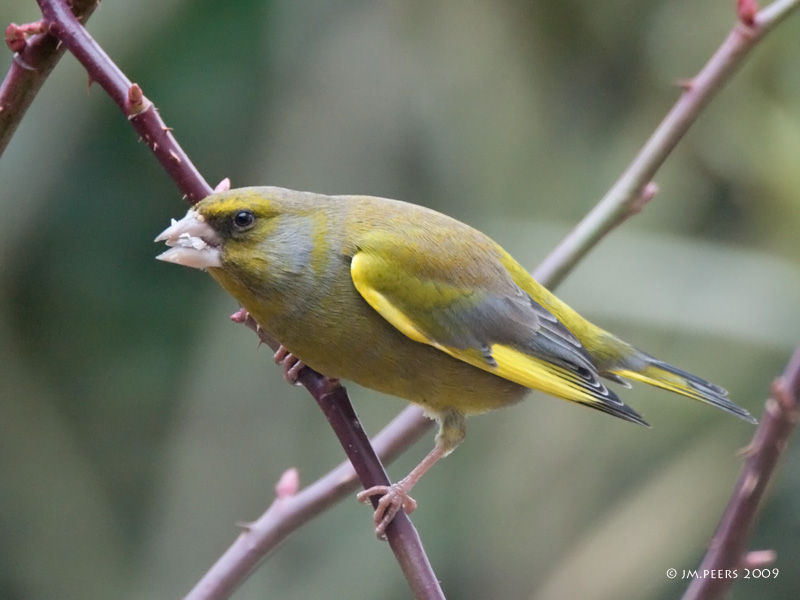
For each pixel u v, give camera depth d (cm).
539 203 1223
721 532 523
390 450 655
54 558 1258
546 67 1231
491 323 664
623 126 1210
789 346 1052
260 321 638
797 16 1061
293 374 654
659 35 1184
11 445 1283
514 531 1159
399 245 640
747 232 1127
